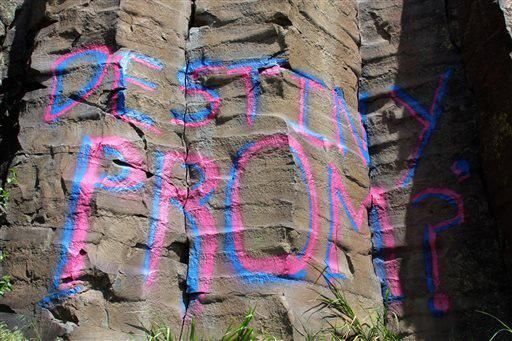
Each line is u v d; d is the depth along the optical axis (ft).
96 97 15.56
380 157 17.34
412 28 18.37
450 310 15.26
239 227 14.62
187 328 14.07
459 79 17.31
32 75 16.42
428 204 16.39
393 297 15.81
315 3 17.48
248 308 13.79
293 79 16.03
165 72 16.37
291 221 14.34
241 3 16.92
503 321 14.85
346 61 17.80
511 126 15.06
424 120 17.24
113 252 14.05
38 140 15.39
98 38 16.21
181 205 15.34
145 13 16.62
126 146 15.06
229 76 16.20
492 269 15.38
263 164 15.05
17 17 19.21
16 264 14.14
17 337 12.81
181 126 16.08
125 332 13.52
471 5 17.19
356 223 16.08
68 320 13.30
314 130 15.98
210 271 14.46
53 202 14.42
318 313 14.03
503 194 15.26
